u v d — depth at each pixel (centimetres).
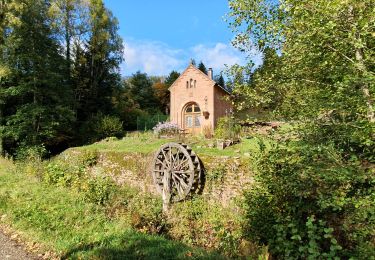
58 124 2295
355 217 497
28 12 2212
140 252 574
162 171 1367
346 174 464
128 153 1571
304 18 560
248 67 715
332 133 540
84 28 3191
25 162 1673
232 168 1166
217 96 2783
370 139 488
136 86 4916
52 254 584
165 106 5112
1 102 2109
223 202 1150
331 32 532
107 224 736
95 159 1703
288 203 624
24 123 2145
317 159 514
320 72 617
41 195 957
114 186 1228
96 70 3378
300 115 582
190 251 598
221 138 1597
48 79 2281
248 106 727
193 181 1211
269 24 668
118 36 3441
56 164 1366
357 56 546
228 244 721
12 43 2091
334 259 484
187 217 989
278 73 664
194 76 2730
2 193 955
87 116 3212
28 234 670
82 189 1084
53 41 2447
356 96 493
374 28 517
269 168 622
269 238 650
